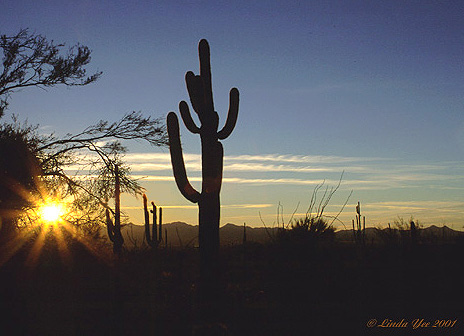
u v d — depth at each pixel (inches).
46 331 369.4
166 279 406.6
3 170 741.3
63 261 623.8
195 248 470.6
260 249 438.6
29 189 761.6
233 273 417.7
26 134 814.5
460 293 368.5
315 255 421.7
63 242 673.0
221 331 303.7
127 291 400.5
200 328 305.6
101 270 487.2
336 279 390.3
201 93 384.5
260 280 402.6
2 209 719.1
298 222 453.1
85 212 857.5
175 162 372.8
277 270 406.3
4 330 376.5
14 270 571.8
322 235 443.8
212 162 376.5
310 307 354.6
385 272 394.0
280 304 362.3
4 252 633.0
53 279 506.6
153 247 504.7
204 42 392.8
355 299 366.0
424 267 397.1
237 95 395.9
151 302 388.5
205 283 360.8
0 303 419.8
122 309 380.5
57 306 412.8
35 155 830.5
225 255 442.3
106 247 713.6
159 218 533.3
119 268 434.9
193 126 385.1
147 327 356.2
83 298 426.3
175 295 384.2
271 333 322.0
